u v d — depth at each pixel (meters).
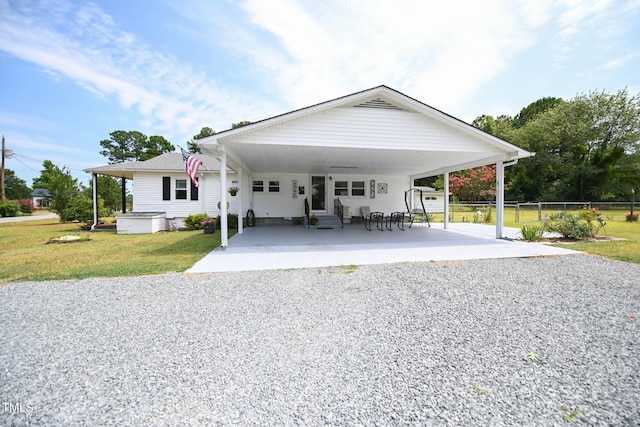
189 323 2.92
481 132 7.57
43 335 2.67
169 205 13.17
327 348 2.43
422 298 3.64
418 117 7.43
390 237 9.27
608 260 5.68
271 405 1.75
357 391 1.87
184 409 1.71
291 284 4.22
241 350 2.40
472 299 3.59
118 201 19.64
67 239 8.79
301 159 9.67
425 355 2.31
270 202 13.68
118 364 2.20
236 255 6.29
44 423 1.60
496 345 2.47
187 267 5.18
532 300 3.55
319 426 1.58
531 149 28.69
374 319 3.01
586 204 17.55
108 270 4.96
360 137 7.19
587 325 2.85
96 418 1.64
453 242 8.12
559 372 2.07
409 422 1.60
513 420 1.60
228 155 7.70
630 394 1.82
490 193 27.31
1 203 25.28
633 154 25.09
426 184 34.62
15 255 6.55
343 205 14.33
